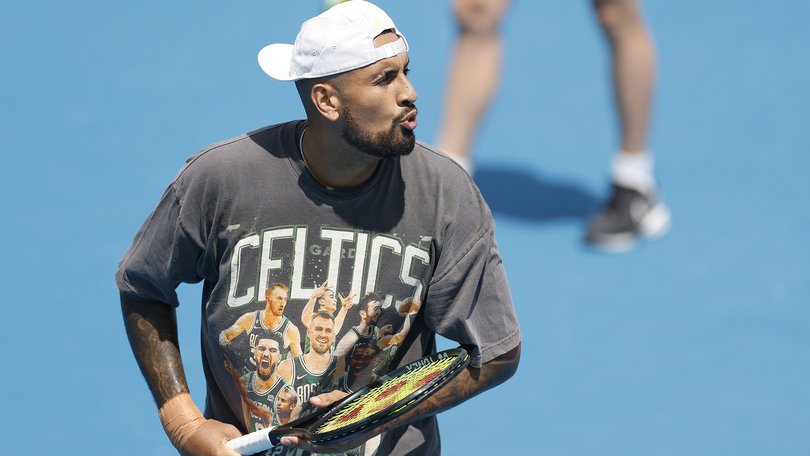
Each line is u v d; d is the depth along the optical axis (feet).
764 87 101.76
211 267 36.86
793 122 96.78
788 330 73.97
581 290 77.71
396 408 33.94
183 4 112.47
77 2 113.50
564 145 94.48
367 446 38.81
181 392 38.68
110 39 107.14
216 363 38.06
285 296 36.09
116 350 71.67
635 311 75.72
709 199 87.51
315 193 35.32
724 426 66.39
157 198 86.48
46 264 79.00
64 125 95.09
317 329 36.37
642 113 81.10
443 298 36.68
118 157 90.99
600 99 100.17
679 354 71.97
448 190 35.96
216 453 37.01
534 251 81.61
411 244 35.91
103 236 82.12
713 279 78.84
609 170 91.40
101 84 100.58
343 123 34.17
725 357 71.77
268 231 35.60
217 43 106.11
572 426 66.33
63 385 68.74
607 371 70.54
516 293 77.25
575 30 110.11
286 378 36.83
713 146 93.86
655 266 80.23
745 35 109.60
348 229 35.68
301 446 35.65
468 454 63.98
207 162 35.45
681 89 101.65
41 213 84.28
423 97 97.60
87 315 74.49
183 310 73.67
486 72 78.79
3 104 97.86
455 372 35.42
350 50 33.53
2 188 86.94
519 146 94.17
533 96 100.53
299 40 34.73
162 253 37.01
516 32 109.70
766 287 78.02
